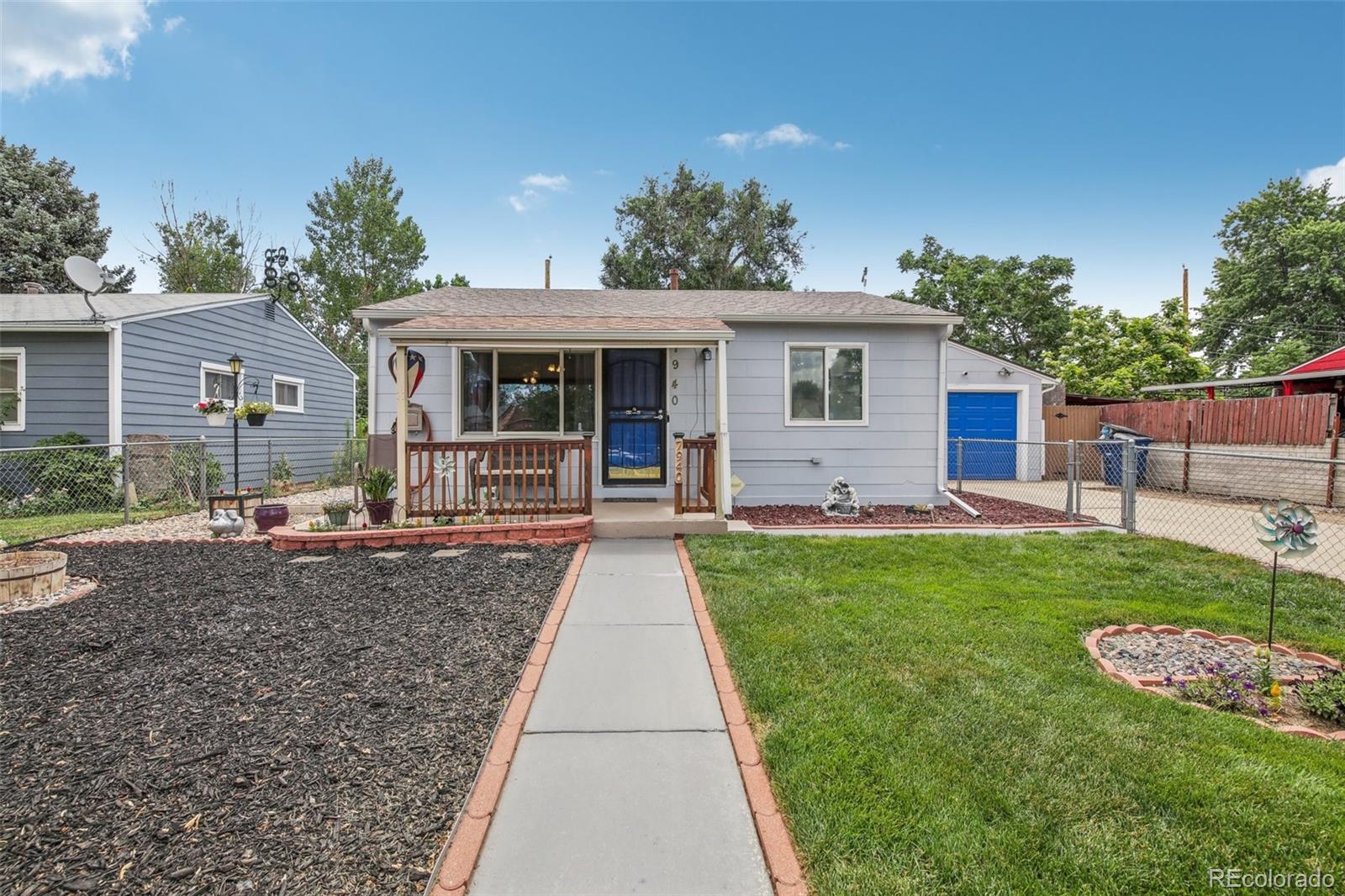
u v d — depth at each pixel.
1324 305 21.27
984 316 22.80
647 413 8.16
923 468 8.65
